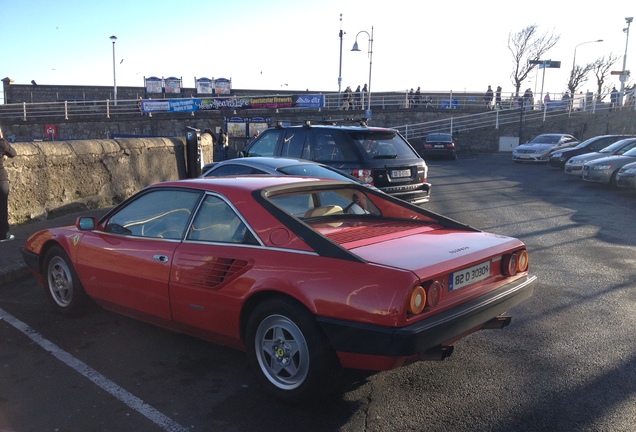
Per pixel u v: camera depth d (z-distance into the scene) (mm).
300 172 7523
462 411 3648
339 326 3381
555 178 20031
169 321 4355
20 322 5223
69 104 39031
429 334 3324
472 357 4531
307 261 3582
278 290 3596
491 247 4047
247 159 8078
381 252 3709
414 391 3924
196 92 45281
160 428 3422
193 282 4062
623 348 4719
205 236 4160
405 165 9156
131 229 4746
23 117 35906
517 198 14516
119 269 4625
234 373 4199
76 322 5227
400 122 36219
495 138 35375
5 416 3539
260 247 3814
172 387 3963
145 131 35938
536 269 7367
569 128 34969
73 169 10195
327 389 3576
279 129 9906
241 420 3521
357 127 9406
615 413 3625
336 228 4328
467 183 18359
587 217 11562
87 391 3887
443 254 3738
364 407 3695
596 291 6383
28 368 4250
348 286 3395
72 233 5180
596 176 16578
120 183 11438
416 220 4883
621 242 9117
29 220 9117
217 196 4215
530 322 5363
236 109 35688
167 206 4535
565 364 4395
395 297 3270
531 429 3432
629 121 34688
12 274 6543
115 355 4504
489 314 3803
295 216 4234
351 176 7887
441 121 35781
